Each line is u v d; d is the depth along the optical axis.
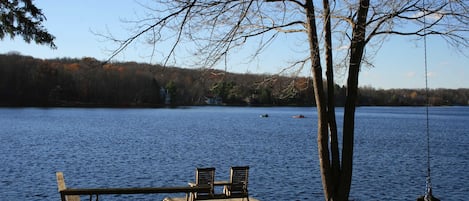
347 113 7.89
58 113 111.31
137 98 140.00
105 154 33.97
